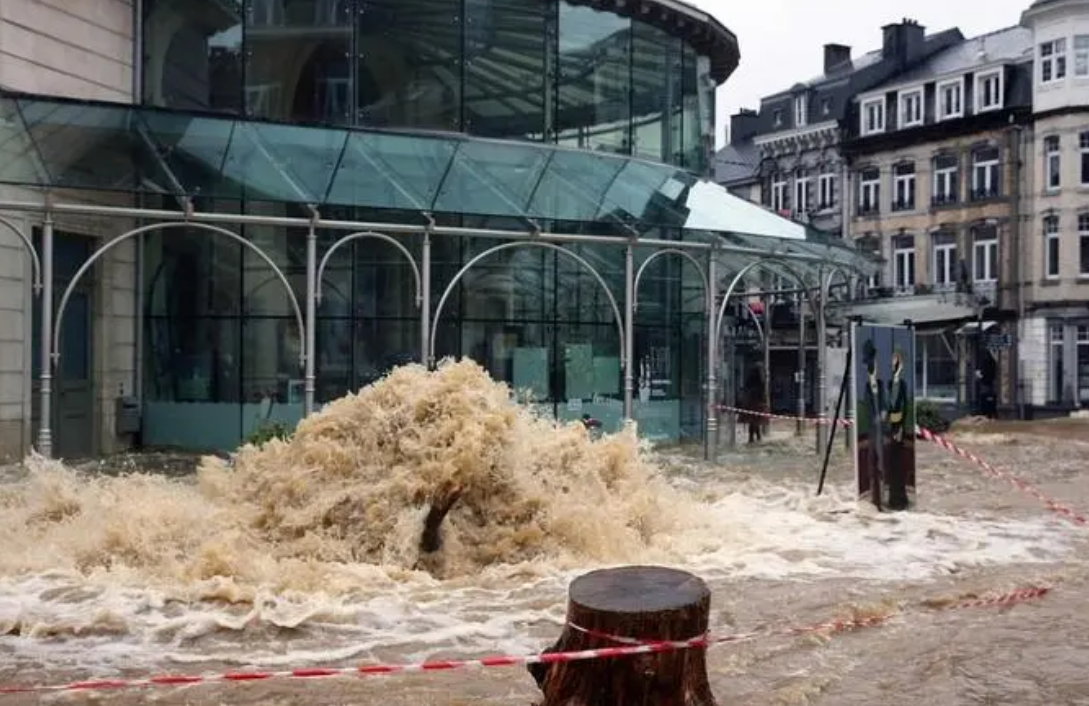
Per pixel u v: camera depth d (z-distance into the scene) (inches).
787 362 1553.9
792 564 372.2
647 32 838.5
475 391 392.2
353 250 700.0
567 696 154.6
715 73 984.3
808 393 1503.4
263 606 301.1
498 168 694.5
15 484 503.5
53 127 612.4
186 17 730.8
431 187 655.1
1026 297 1685.5
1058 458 775.1
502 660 210.5
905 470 501.4
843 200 1971.0
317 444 388.5
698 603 154.5
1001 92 1739.7
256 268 697.6
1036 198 1685.5
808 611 306.2
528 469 396.8
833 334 1133.7
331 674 206.1
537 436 422.9
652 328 791.7
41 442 541.3
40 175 579.5
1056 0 1653.5
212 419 702.5
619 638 150.3
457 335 712.4
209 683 235.0
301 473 382.0
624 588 159.6
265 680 237.1
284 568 339.3
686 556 383.6
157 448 709.9
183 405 708.7
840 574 356.8
